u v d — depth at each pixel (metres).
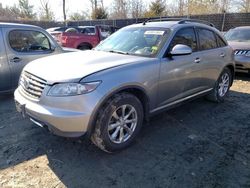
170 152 3.25
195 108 4.89
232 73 5.49
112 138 3.09
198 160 3.08
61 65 3.17
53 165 2.93
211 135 3.75
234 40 8.08
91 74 2.84
